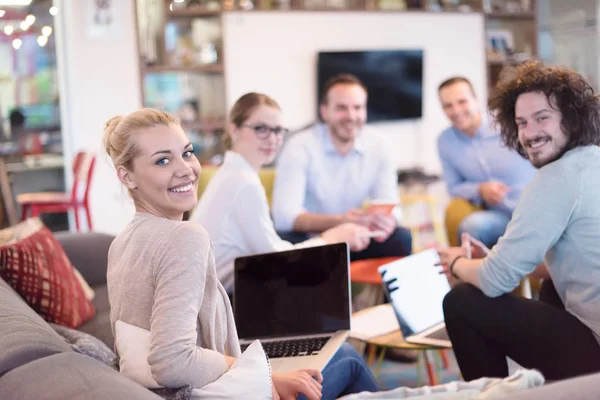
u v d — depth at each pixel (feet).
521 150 8.14
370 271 11.93
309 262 8.02
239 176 9.30
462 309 8.21
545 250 7.47
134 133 5.57
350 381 7.52
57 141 22.40
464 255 8.67
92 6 21.75
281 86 24.02
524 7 28.17
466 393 4.26
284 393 5.86
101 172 22.15
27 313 6.53
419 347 8.62
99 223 22.17
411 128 26.40
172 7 23.06
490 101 8.17
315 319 7.88
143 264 5.35
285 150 13.51
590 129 7.43
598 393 3.60
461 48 27.04
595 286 7.31
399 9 25.62
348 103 13.20
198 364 5.06
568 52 28.17
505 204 14.46
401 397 4.34
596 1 27.02
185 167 5.63
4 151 22.22
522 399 3.68
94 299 11.56
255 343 5.44
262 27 23.61
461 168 15.34
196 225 5.38
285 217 12.93
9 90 22.15
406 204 25.64
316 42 24.41
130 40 22.24
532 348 7.74
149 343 5.25
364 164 13.76
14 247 9.81
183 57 23.25
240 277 8.14
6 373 4.89
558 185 7.32
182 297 5.10
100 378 4.49
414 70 25.91
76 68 21.72
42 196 21.38
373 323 9.52
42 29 22.17
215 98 23.89
